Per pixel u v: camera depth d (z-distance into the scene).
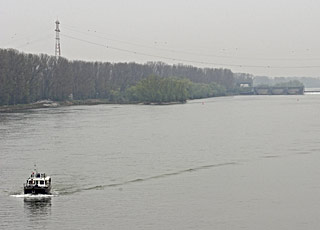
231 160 107.19
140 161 106.19
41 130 152.88
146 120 186.75
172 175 94.38
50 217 72.88
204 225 69.81
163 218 72.19
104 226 69.56
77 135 142.75
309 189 84.81
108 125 168.62
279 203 77.94
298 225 69.75
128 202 78.81
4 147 121.81
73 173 95.69
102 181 90.00
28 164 103.06
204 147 123.19
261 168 99.69
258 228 68.81
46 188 82.25
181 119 191.75
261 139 136.25
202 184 88.31
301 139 135.50
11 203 78.88
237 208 76.00
